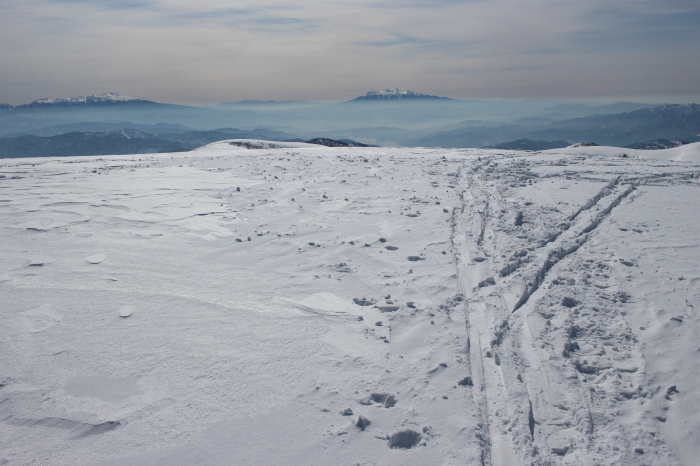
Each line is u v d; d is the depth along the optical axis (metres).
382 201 10.87
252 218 9.47
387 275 6.46
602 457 3.23
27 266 6.64
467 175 14.67
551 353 4.57
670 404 3.84
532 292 6.10
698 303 5.64
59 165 17.91
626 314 5.44
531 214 9.84
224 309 5.42
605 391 4.03
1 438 3.34
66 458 3.15
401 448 3.29
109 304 5.49
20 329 4.87
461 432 3.43
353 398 3.84
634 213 10.24
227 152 25.00
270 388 3.95
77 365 4.25
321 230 8.59
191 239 8.09
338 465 3.10
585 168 16.64
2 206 10.07
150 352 4.48
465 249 7.60
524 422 3.57
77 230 8.41
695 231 8.75
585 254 7.55
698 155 21.05
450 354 4.50
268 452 3.21
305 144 35.59
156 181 13.50
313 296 5.80
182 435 3.38
